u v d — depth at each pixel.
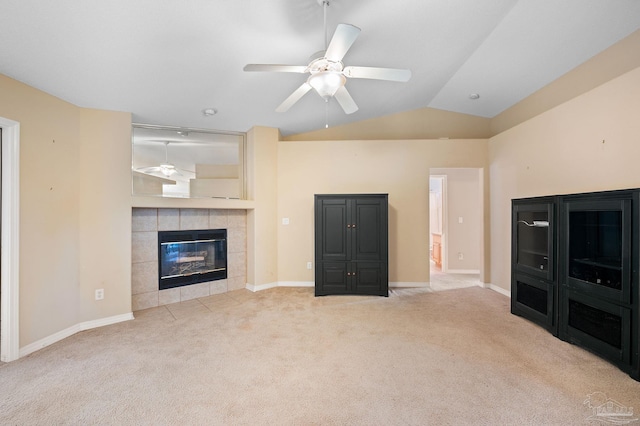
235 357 2.50
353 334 2.96
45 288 2.76
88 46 2.36
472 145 4.80
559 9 2.68
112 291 3.33
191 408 1.85
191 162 4.34
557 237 2.87
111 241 3.33
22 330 2.56
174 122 3.99
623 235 2.23
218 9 2.18
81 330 3.11
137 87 3.05
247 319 3.39
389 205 4.80
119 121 3.41
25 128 2.61
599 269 2.46
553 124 3.44
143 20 2.18
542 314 3.06
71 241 3.04
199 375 2.23
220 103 3.68
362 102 4.45
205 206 4.12
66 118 3.01
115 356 2.53
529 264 3.30
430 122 5.20
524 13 2.75
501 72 3.81
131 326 3.21
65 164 2.99
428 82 4.16
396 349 2.63
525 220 3.35
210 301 4.09
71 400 1.93
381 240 4.31
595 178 2.91
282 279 4.83
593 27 2.82
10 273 2.48
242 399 1.94
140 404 1.89
